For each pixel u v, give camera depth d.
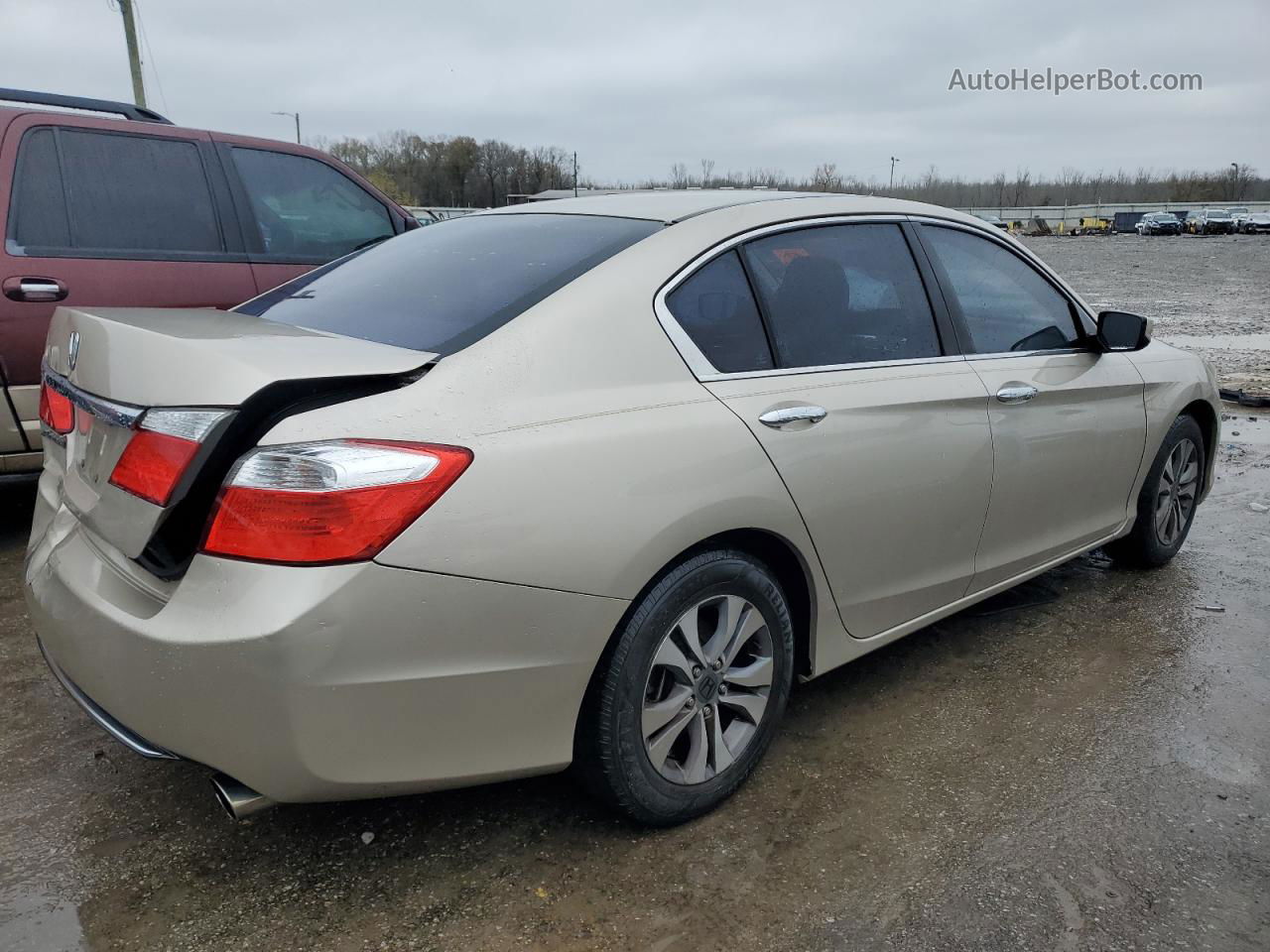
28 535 4.72
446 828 2.48
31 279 4.23
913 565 3.01
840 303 2.89
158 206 4.69
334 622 1.83
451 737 2.03
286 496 1.83
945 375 3.06
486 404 2.07
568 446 2.12
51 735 2.90
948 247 3.32
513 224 2.97
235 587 1.85
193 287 4.73
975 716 3.12
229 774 1.92
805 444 2.57
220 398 1.88
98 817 2.50
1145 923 2.19
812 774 2.77
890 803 2.63
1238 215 69.38
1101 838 2.48
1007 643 3.68
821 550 2.67
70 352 2.39
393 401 1.99
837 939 2.12
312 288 2.93
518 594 2.02
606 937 2.12
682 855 2.39
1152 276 27.98
